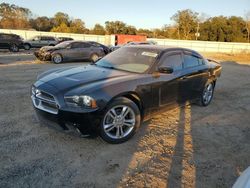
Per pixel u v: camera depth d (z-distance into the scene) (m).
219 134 4.78
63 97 3.73
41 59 15.24
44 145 3.93
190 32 68.50
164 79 4.73
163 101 4.83
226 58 30.58
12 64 13.51
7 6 67.69
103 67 4.93
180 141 4.36
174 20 69.69
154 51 5.04
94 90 3.74
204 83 6.14
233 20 64.88
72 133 3.95
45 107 3.96
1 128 4.46
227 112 6.19
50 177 3.16
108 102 3.80
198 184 3.19
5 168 3.29
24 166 3.36
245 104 7.09
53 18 70.94
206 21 67.81
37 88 4.05
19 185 2.98
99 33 69.94
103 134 3.89
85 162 3.53
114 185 3.08
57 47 15.28
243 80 11.60
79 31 66.88
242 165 3.72
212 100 7.27
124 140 4.16
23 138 4.12
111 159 3.64
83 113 3.62
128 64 4.88
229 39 64.25
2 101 6.00
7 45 23.45
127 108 4.11
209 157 3.88
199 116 5.70
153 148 4.05
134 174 3.32
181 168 3.53
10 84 7.92
